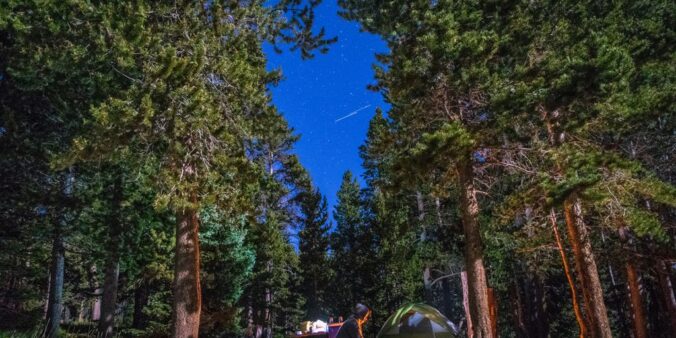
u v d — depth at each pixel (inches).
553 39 546.6
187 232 447.8
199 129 424.8
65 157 390.9
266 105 510.0
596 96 479.2
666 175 705.0
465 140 412.8
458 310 1535.4
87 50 424.8
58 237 633.0
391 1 497.7
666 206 680.4
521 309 1108.5
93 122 413.1
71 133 546.0
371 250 1471.5
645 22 617.3
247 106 502.9
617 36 565.9
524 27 513.3
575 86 461.7
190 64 397.4
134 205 708.0
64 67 434.0
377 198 1428.4
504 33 507.8
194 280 437.1
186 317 422.0
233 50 502.6
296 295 1716.3
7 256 601.9
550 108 486.0
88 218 671.8
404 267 1255.5
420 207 1171.9
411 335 354.3
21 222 577.3
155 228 858.8
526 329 1071.0
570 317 1264.8
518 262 965.8
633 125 559.8
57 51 427.5
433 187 557.6
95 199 609.3
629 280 721.0
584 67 450.9
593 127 550.9
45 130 567.5
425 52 471.5
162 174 412.5
